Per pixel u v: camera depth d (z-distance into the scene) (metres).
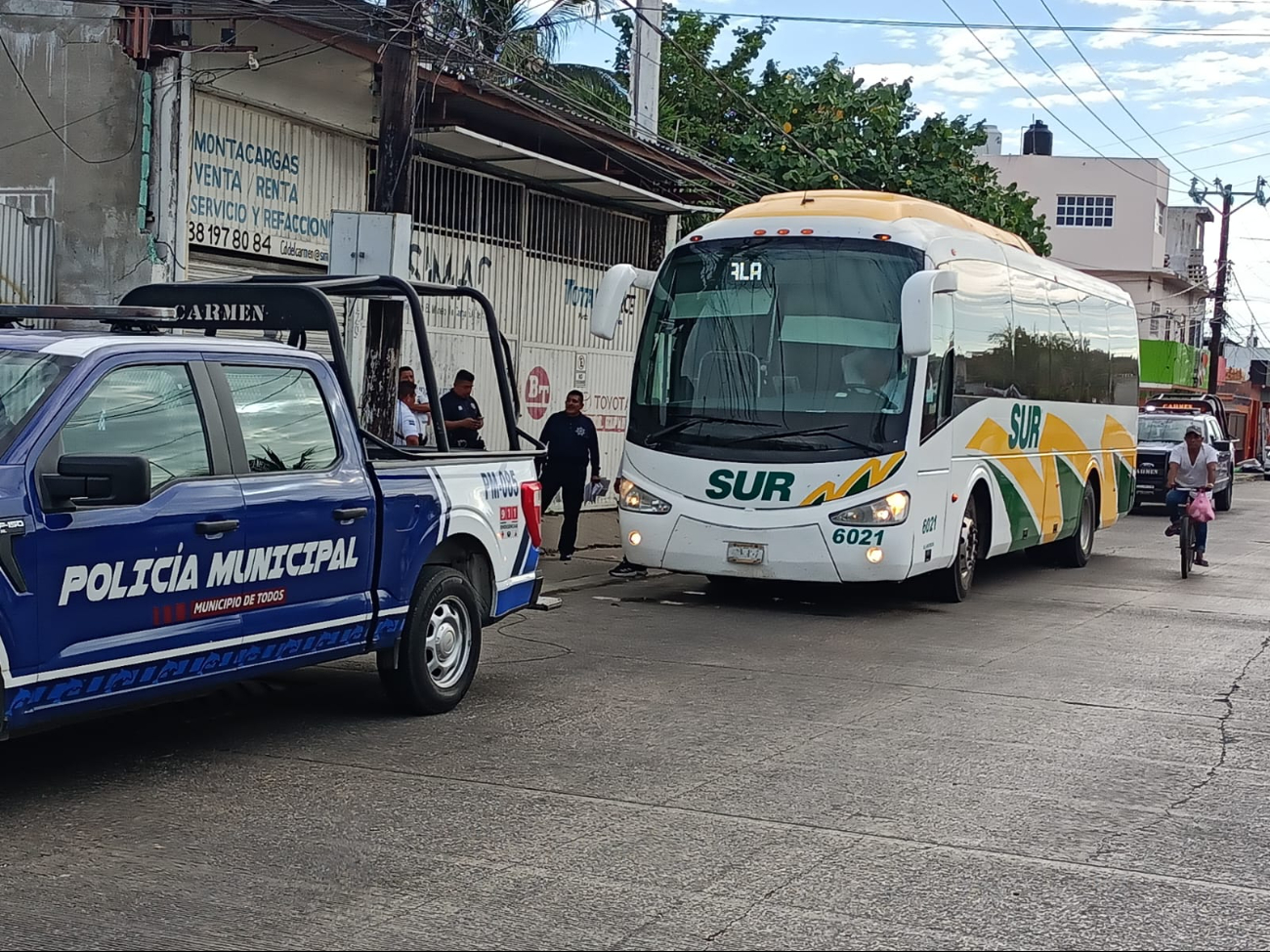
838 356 12.70
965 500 13.96
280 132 15.30
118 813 6.23
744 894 5.30
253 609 6.87
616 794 6.69
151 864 5.52
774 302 12.95
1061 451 17.30
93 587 6.04
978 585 16.09
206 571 6.59
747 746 7.73
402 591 7.91
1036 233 30.39
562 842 5.91
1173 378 53.03
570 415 16.20
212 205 14.40
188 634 6.50
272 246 15.26
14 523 5.72
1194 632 12.80
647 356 13.35
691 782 6.94
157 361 6.64
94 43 13.91
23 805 6.34
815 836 6.09
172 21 13.71
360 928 4.86
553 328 20.70
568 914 5.04
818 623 12.55
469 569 8.77
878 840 6.05
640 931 4.89
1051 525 17.00
